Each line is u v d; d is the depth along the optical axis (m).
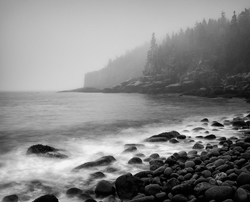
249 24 100.56
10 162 6.81
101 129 13.29
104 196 4.54
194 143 9.22
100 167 6.30
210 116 19.38
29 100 52.69
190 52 100.12
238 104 32.75
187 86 71.94
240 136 10.62
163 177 5.13
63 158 7.22
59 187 5.03
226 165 5.41
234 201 3.92
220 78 71.81
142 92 85.06
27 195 4.61
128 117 19.16
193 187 4.54
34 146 7.69
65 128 13.77
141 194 4.44
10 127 14.26
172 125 14.65
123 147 8.86
